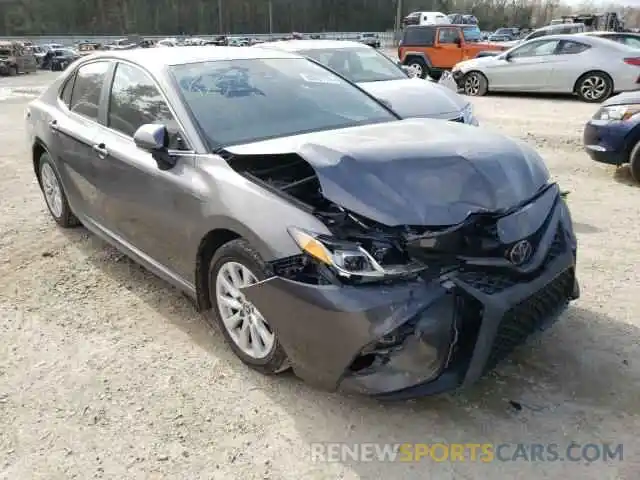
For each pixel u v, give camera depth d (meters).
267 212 2.78
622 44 13.25
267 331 2.93
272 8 73.69
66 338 3.47
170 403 2.89
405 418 2.77
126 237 3.97
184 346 3.37
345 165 2.72
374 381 2.53
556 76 13.78
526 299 2.64
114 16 72.88
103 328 3.58
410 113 6.67
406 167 2.74
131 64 3.95
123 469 2.49
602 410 2.78
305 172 3.28
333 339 2.51
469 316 2.53
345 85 4.22
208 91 3.62
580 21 29.56
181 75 3.69
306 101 3.84
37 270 4.40
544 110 12.23
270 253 2.70
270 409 2.84
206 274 3.31
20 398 2.94
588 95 13.48
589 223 5.24
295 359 2.71
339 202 2.61
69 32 71.12
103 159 3.92
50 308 3.83
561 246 2.96
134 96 3.83
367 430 2.70
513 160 2.96
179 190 3.23
